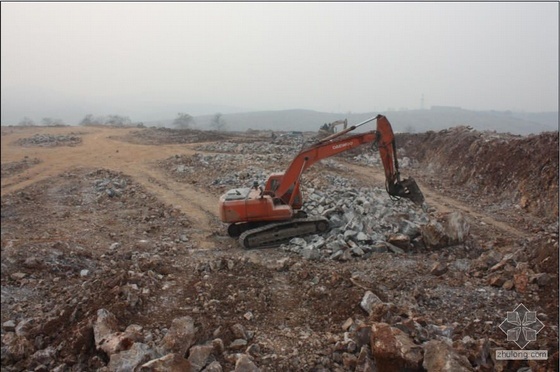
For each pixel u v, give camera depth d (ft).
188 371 20.94
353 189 61.62
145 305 28.35
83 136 145.48
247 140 129.49
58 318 28.86
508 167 67.51
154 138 141.69
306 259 38.37
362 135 44.09
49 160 103.55
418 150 97.30
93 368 23.29
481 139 78.69
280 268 35.99
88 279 36.68
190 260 39.24
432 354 20.29
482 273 33.83
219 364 21.88
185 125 328.49
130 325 25.41
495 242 44.73
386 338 21.34
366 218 45.62
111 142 131.44
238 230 46.80
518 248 39.24
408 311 26.78
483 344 22.38
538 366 21.15
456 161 81.25
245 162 87.76
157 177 82.48
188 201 64.59
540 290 29.50
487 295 29.89
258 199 44.01
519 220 55.06
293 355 23.49
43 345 27.27
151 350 22.11
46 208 62.08
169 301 29.43
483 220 55.31
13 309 33.71
